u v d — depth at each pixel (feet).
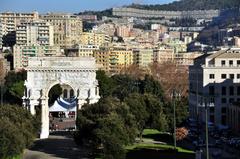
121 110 573.33
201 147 604.08
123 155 494.18
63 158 531.50
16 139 476.13
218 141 640.17
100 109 564.71
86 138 543.80
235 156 532.73
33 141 621.31
